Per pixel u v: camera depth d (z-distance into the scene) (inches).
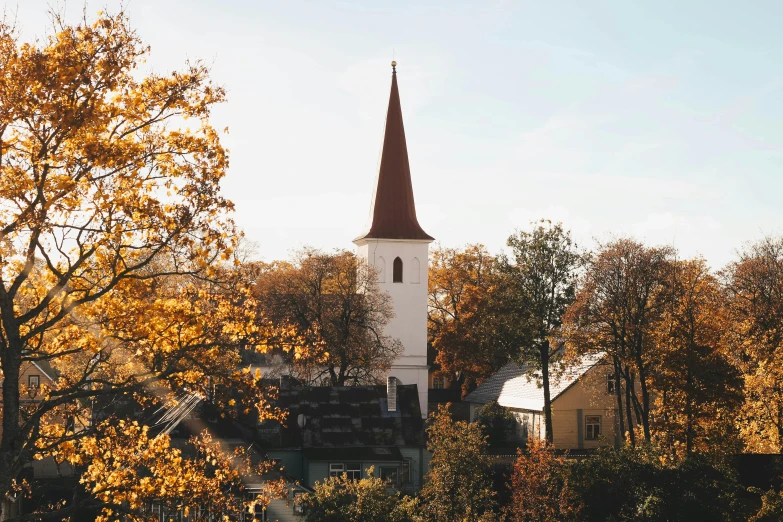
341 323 2783.0
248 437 1630.2
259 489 1370.6
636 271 1977.1
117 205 540.4
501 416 2783.0
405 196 3494.1
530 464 1393.9
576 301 2108.8
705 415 1781.5
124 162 538.6
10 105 498.0
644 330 1934.1
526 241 2504.9
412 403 2062.0
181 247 564.7
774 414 1732.3
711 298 2031.3
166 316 573.0
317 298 2787.9
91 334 589.9
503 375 3097.9
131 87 557.3
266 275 2906.0
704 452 1573.6
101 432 593.3
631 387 2030.0
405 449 1979.6
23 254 545.6
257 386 589.0
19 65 498.0
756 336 2082.9
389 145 3506.4
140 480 592.7
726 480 1438.2
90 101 521.0
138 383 558.6
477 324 3378.4
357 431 1985.7
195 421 1427.2
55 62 505.0
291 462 1940.2
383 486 1266.0
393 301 3442.4
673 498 1380.4
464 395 3595.0
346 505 1235.2
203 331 577.9
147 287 578.6
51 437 607.8
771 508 1359.5
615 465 1421.0
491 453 2477.9
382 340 3061.0
